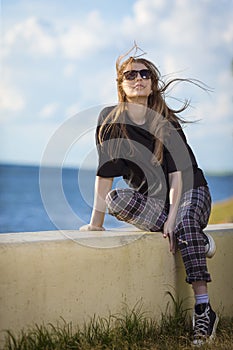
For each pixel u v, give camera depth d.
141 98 4.15
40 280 3.63
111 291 3.93
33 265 3.60
